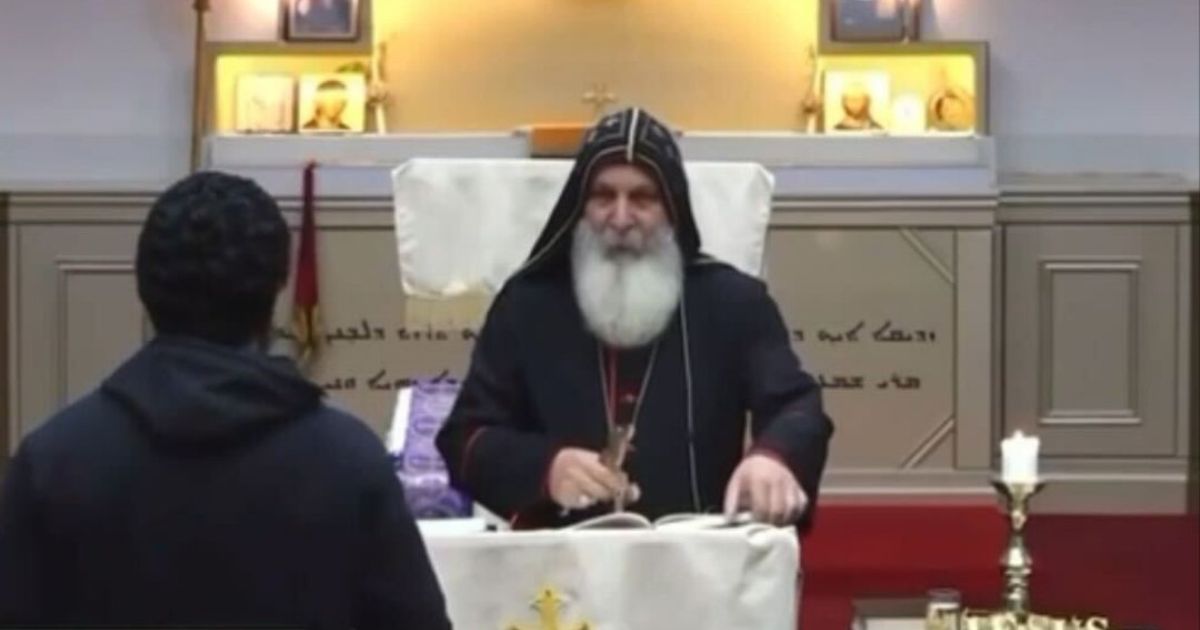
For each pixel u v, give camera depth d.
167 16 9.33
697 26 9.35
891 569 7.68
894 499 8.23
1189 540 8.30
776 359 3.74
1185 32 9.30
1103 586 7.44
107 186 8.59
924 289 8.27
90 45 9.31
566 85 9.36
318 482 2.53
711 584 3.08
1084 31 9.31
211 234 2.55
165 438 2.49
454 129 9.37
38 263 8.55
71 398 8.56
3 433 8.56
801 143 8.54
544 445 3.57
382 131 9.30
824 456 3.56
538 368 3.82
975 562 7.82
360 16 9.23
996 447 8.75
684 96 9.33
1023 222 8.80
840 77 9.21
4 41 9.29
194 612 2.50
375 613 2.59
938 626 4.35
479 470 3.62
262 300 2.60
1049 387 8.85
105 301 8.57
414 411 4.54
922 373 8.27
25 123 9.30
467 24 9.34
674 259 3.83
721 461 3.78
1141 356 8.84
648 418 3.75
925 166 8.37
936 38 9.29
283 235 2.63
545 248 3.90
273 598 2.51
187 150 9.33
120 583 2.50
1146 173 9.33
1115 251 8.80
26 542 2.51
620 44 9.34
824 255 8.29
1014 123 9.34
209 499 2.50
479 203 4.75
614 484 3.45
